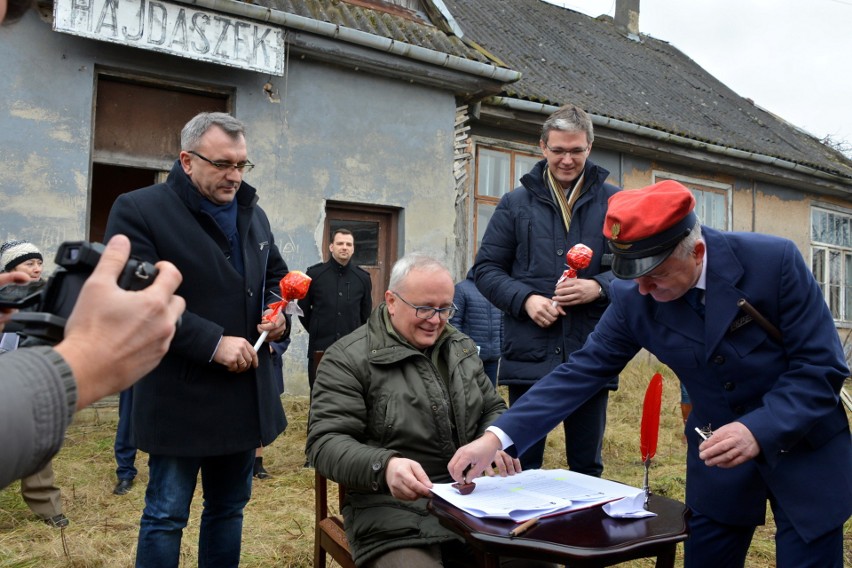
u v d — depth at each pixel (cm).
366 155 727
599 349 221
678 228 183
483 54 789
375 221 761
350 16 711
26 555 333
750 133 1258
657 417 195
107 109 611
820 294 195
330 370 232
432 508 183
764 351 196
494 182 892
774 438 180
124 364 86
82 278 98
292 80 682
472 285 562
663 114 1115
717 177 1134
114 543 352
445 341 246
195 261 244
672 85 1328
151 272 94
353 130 719
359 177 723
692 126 1120
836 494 194
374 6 768
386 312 243
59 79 574
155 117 633
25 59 561
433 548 208
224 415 244
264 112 666
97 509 404
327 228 733
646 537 165
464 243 841
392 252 767
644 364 941
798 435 183
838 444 200
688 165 1089
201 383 240
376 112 733
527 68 1048
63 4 549
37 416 77
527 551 159
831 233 1320
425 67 732
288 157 680
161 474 241
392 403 229
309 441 226
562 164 303
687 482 224
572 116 302
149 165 629
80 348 83
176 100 644
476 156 876
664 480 487
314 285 554
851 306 1348
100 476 457
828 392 186
